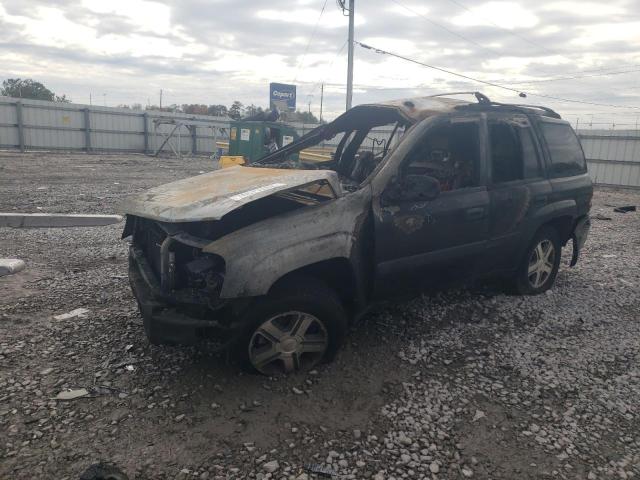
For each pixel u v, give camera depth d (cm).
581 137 2334
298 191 396
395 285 398
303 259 338
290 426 306
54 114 3145
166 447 284
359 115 509
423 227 400
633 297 563
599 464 282
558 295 557
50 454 274
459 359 400
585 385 366
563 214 531
